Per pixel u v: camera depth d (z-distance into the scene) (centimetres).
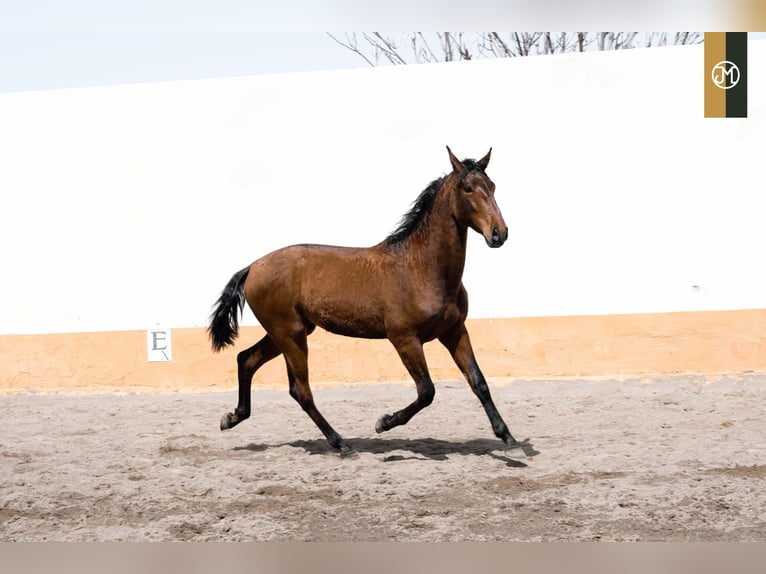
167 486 623
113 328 1150
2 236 1178
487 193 626
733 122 1020
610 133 1042
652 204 1037
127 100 1146
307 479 635
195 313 1132
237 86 1119
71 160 1162
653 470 623
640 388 988
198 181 1130
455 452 712
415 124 1080
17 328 1173
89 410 1009
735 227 1023
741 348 1020
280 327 712
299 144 1106
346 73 1091
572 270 1052
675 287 1034
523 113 1057
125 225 1148
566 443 734
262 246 1117
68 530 535
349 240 1096
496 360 1061
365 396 1020
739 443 707
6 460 732
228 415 764
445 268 651
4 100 1177
